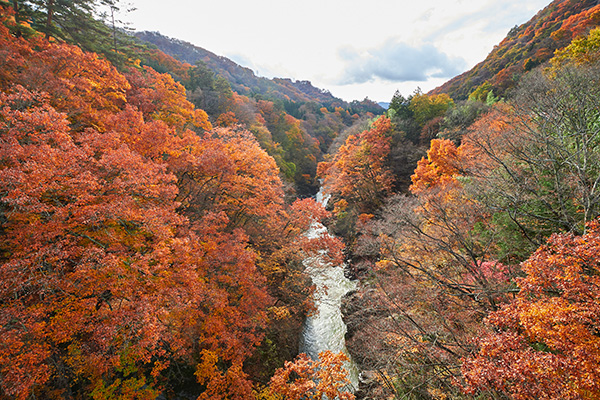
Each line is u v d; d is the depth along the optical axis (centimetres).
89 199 845
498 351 572
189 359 1227
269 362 1557
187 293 992
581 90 1300
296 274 2053
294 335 1894
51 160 795
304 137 6931
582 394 451
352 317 1559
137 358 991
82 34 2320
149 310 796
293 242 2091
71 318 776
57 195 889
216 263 1251
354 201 3828
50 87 1214
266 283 1919
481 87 4638
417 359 1151
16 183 699
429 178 2444
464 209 1366
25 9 1861
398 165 3703
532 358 509
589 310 509
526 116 1561
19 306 700
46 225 785
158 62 5603
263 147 4672
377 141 3738
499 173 1412
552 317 521
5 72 1157
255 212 1872
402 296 1304
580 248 552
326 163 4888
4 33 1403
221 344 1339
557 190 1070
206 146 1686
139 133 1390
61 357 907
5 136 766
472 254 1205
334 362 948
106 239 925
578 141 1170
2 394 674
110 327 750
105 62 1783
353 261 2791
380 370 1195
